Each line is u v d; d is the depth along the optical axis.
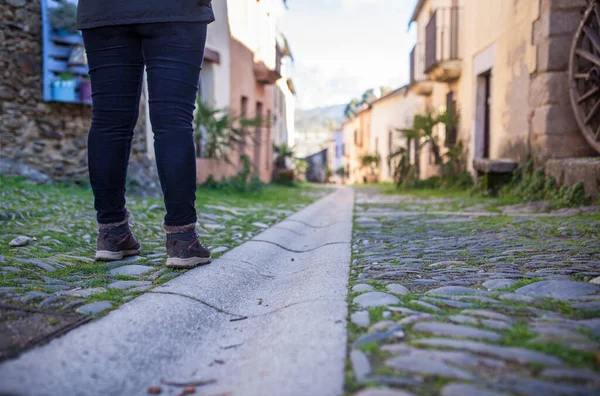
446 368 1.25
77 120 7.38
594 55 6.57
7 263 2.68
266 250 3.61
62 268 2.71
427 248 3.47
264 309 2.17
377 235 4.32
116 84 2.71
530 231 4.20
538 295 2.04
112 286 2.32
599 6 6.44
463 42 12.40
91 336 1.61
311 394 1.20
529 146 8.09
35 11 6.88
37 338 1.58
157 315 1.86
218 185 10.10
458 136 12.87
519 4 8.46
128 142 2.89
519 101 8.50
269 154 18.16
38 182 6.76
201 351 1.68
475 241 3.75
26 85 6.86
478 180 9.76
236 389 1.31
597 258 2.82
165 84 2.57
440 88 15.29
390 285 2.24
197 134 10.72
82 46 7.04
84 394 1.29
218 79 11.80
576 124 7.32
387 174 25.53
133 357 1.53
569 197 6.32
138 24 2.56
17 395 1.20
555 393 1.11
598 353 1.30
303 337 1.59
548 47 7.35
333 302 1.96
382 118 26.94
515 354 1.33
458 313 1.74
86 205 5.44
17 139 6.81
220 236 4.23
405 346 1.42
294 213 6.75
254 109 15.18
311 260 3.31
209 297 2.22
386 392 1.13
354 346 1.46
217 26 11.77
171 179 2.63
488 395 1.10
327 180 43.12
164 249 3.40
